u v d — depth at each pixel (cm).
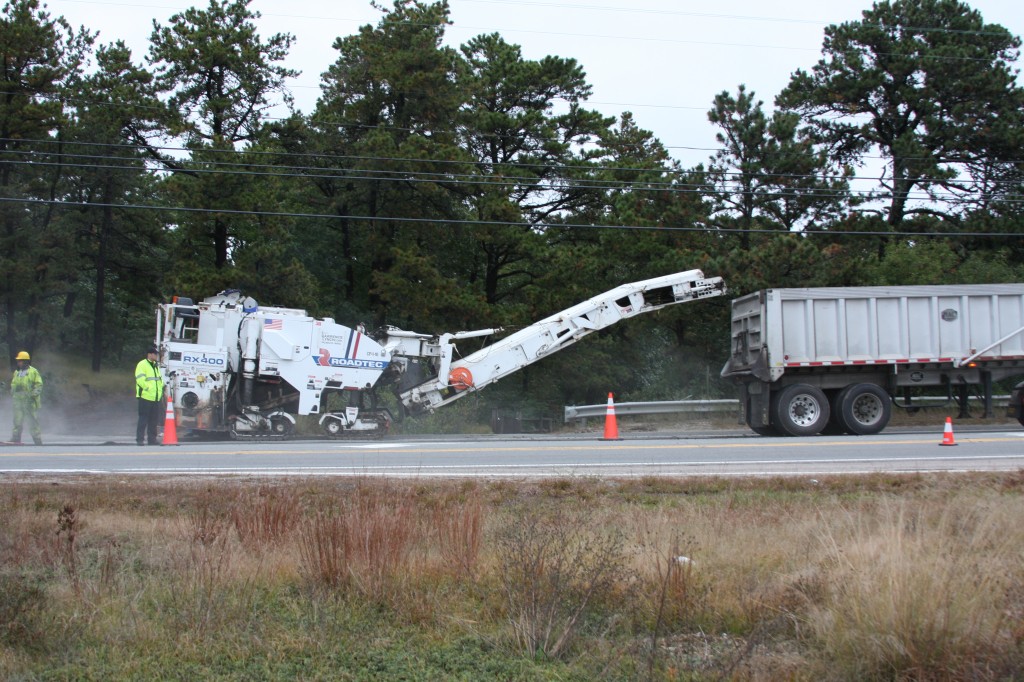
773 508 971
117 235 3697
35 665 557
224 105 2998
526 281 3325
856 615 573
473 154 3238
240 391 1973
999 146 3228
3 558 753
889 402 2030
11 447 1755
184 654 575
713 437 1977
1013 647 552
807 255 2536
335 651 586
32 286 3133
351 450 1619
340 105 3169
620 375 3164
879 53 3362
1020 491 1077
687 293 2262
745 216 2969
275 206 2864
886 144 3444
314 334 1981
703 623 625
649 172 2948
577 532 766
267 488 1084
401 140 2977
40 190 3341
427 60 2930
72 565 712
